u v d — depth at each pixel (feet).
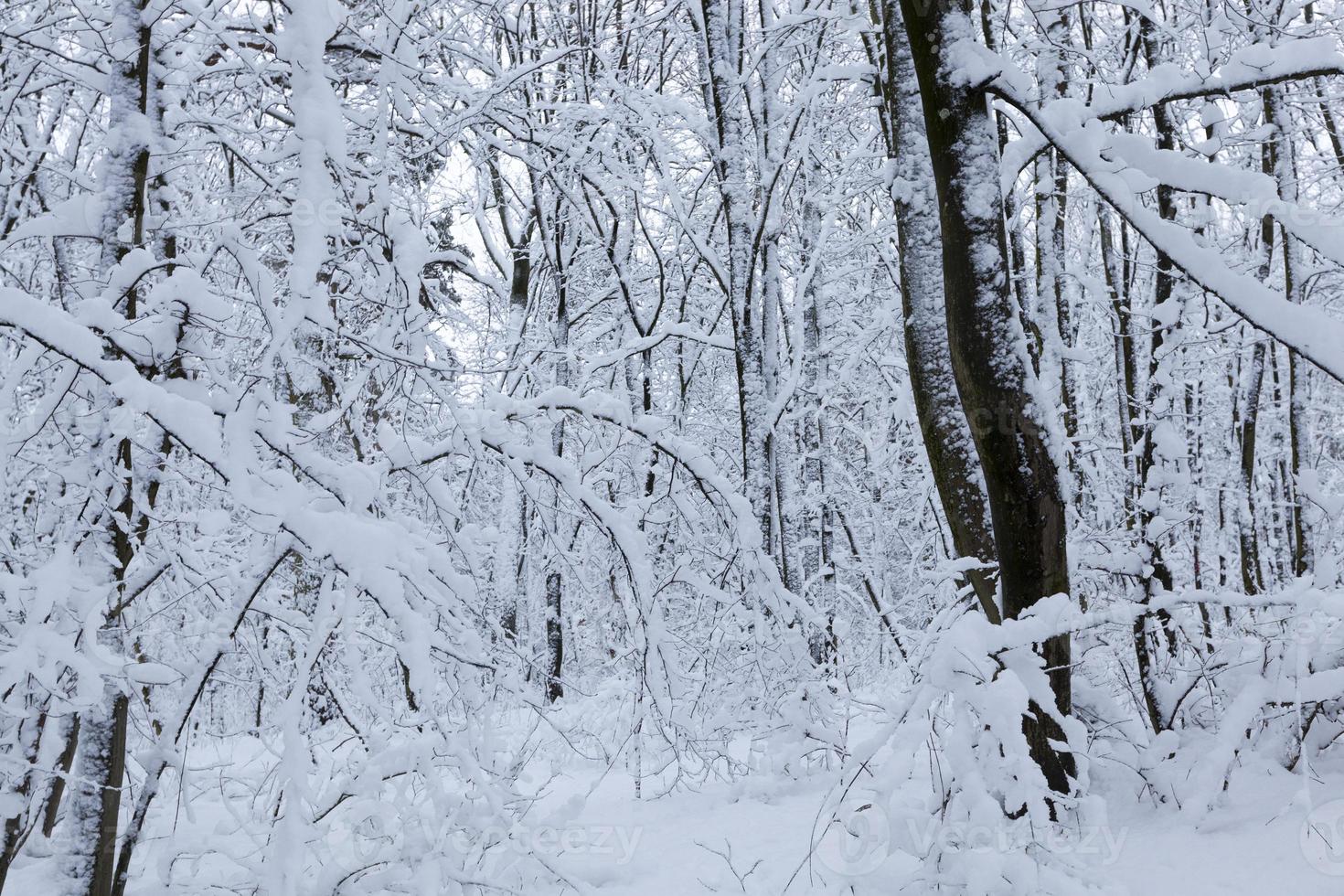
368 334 14.88
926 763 17.52
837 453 42.39
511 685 13.30
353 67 17.87
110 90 12.81
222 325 13.04
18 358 10.60
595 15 29.14
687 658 21.16
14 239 12.34
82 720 11.44
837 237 35.99
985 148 12.09
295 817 10.51
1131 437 19.21
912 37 12.27
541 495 17.37
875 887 11.86
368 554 10.74
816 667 20.40
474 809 12.65
